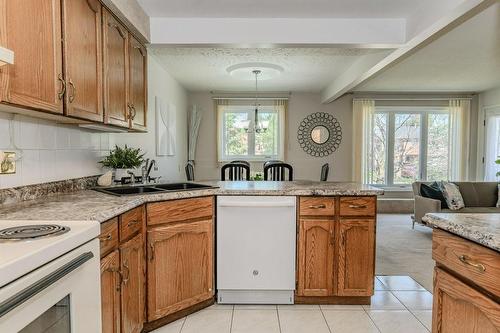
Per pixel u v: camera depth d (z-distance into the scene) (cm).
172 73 469
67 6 159
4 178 166
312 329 217
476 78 509
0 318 75
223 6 261
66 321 105
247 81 524
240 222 243
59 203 173
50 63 147
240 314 237
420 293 275
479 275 105
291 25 286
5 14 120
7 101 121
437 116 637
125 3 222
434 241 131
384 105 633
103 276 149
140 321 198
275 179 392
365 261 245
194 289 232
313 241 244
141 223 198
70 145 226
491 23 292
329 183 296
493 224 115
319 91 614
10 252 89
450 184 476
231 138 634
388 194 637
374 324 224
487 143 608
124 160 270
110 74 208
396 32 287
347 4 257
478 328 105
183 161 575
